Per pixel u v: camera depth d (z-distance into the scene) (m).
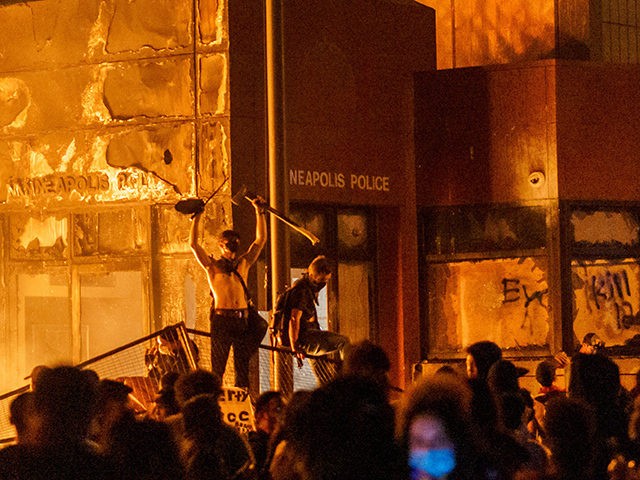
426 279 22.23
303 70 20.59
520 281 21.69
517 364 21.41
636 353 21.89
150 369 15.52
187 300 19.77
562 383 20.69
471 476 5.70
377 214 22.16
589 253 21.70
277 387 16.17
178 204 16.20
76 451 6.37
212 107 19.61
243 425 13.05
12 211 21.20
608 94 21.88
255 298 19.22
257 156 19.77
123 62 20.27
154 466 7.03
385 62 21.98
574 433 7.00
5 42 21.16
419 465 5.69
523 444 8.45
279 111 16.47
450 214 22.12
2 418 16.34
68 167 20.69
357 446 5.90
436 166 22.16
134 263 20.17
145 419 7.45
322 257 16.09
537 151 21.62
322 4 20.95
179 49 19.84
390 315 22.16
